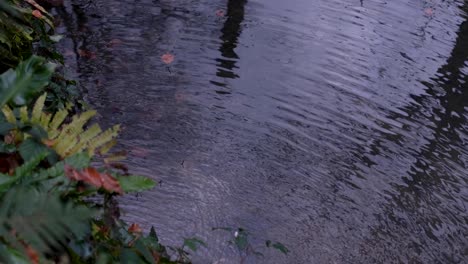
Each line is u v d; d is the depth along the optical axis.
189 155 4.08
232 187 3.82
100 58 5.29
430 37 7.18
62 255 1.23
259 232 3.41
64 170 1.25
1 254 1.04
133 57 5.45
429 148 4.75
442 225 3.80
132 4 6.74
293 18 7.04
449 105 5.55
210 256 3.11
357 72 5.93
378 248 3.48
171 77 5.19
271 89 5.30
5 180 1.18
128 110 4.50
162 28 6.21
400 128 5.01
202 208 3.52
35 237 1.08
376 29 7.16
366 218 3.75
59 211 1.14
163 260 1.82
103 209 1.44
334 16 7.36
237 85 5.27
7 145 1.41
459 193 4.20
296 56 6.07
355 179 4.18
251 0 7.38
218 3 7.16
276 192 3.85
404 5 8.19
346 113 5.11
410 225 3.77
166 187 3.65
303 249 3.34
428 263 3.43
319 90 5.44
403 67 6.23
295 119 4.89
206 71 5.45
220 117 4.71
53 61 3.90
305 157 4.36
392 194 4.05
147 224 3.23
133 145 4.04
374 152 4.58
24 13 2.77
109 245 1.40
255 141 4.46
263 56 5.95
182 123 4.48
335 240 3.48
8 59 2.45
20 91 1.51
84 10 6.30
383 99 5.48
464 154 4.75
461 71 6.36
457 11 8.27
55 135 1.57
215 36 6.22
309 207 3.77
